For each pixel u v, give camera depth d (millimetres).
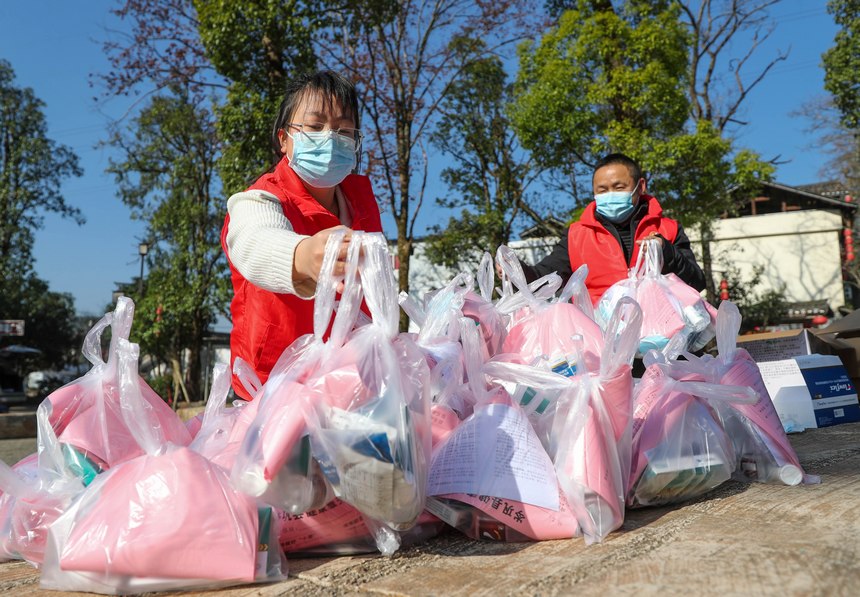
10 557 1882
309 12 10602
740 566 1217
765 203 29812
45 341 39344
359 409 1396
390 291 1500
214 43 10383
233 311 2121
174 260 20875
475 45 16469
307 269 1553
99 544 1364
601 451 1629
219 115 10852
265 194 1935
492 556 1469
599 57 12992
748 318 20047
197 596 1325
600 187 3430
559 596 1137
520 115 13516
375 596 1235
